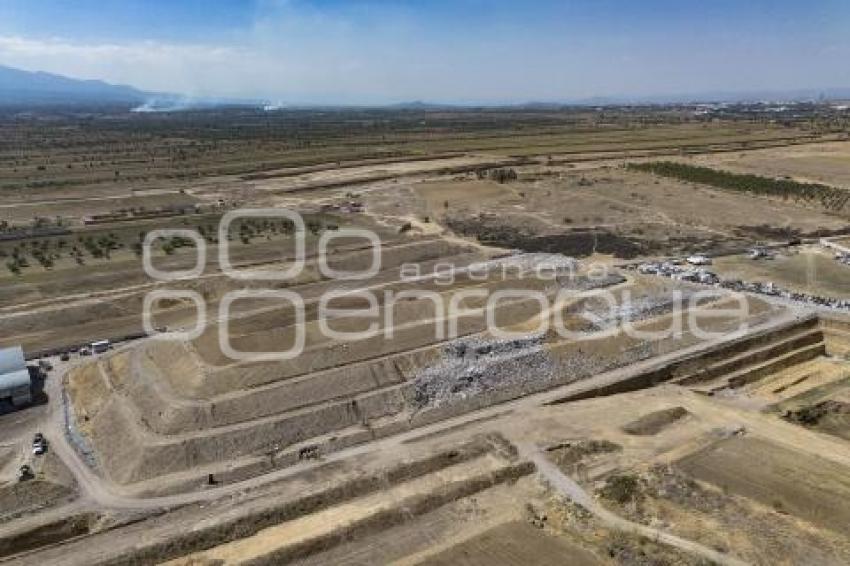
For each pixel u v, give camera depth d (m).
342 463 59.47
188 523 51.78
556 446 61.78
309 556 47.97
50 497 55.00
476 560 47.16
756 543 48.75
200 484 56.62
